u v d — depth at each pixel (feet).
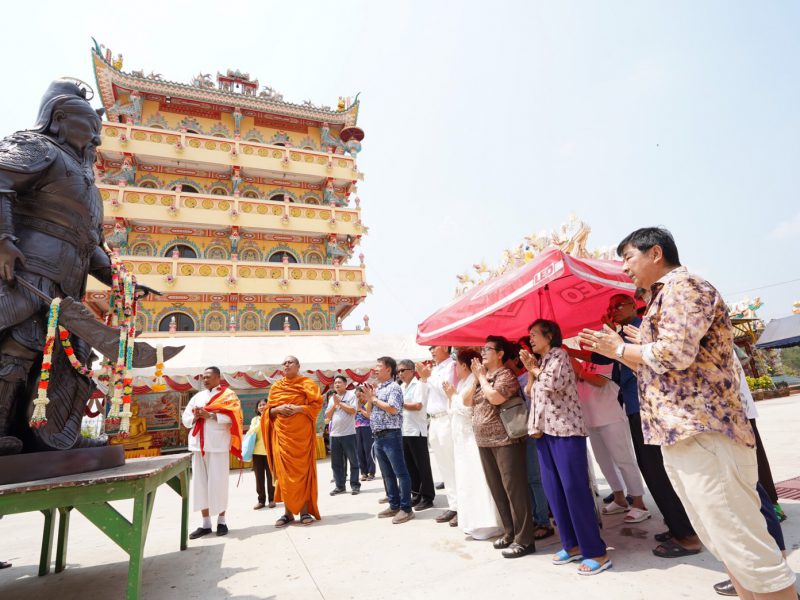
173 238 60.18
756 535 5.93
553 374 10.43
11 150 10.04
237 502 23.04
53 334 9.81
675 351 6.25
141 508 8.98
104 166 59.98
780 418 36.65
